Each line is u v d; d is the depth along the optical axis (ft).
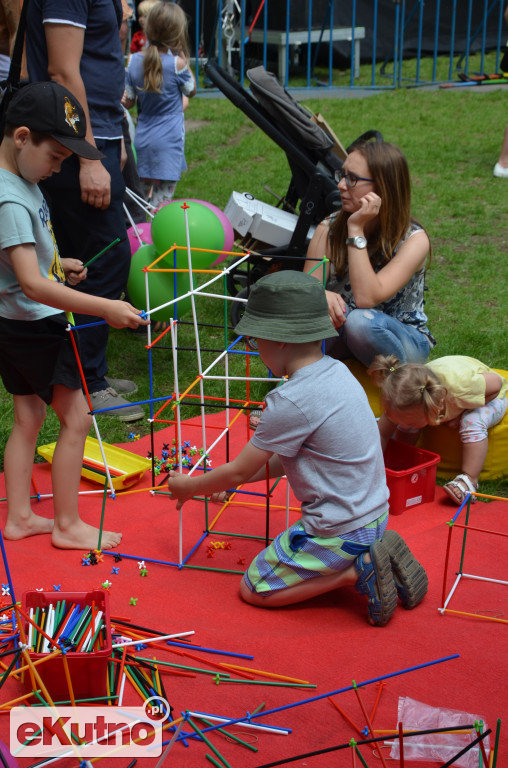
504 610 8.48
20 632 6.82
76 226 12.66
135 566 9.21
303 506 8.45
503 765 6.36
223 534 9.91
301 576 8.28
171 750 6.54
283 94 15.79
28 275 8.37
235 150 29.84
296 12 41.22
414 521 10.29
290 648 7.80
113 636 7.63
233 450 12.07
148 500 10.79
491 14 46.57
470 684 7.32
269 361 8.39
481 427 10.82
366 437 8.21
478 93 37.70
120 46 12.48
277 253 16.07
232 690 7.22
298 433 8.02
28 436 9.65
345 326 11.82
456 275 19.83
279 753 6.52
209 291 18.39
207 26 40.65
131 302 15.21
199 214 13.89
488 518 10.36
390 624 8.24
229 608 8.47
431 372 10.25
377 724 6.81
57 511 9.52
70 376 9.11
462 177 27.17
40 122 8.21
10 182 8.42
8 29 14.40
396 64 42.50
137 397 13.87
